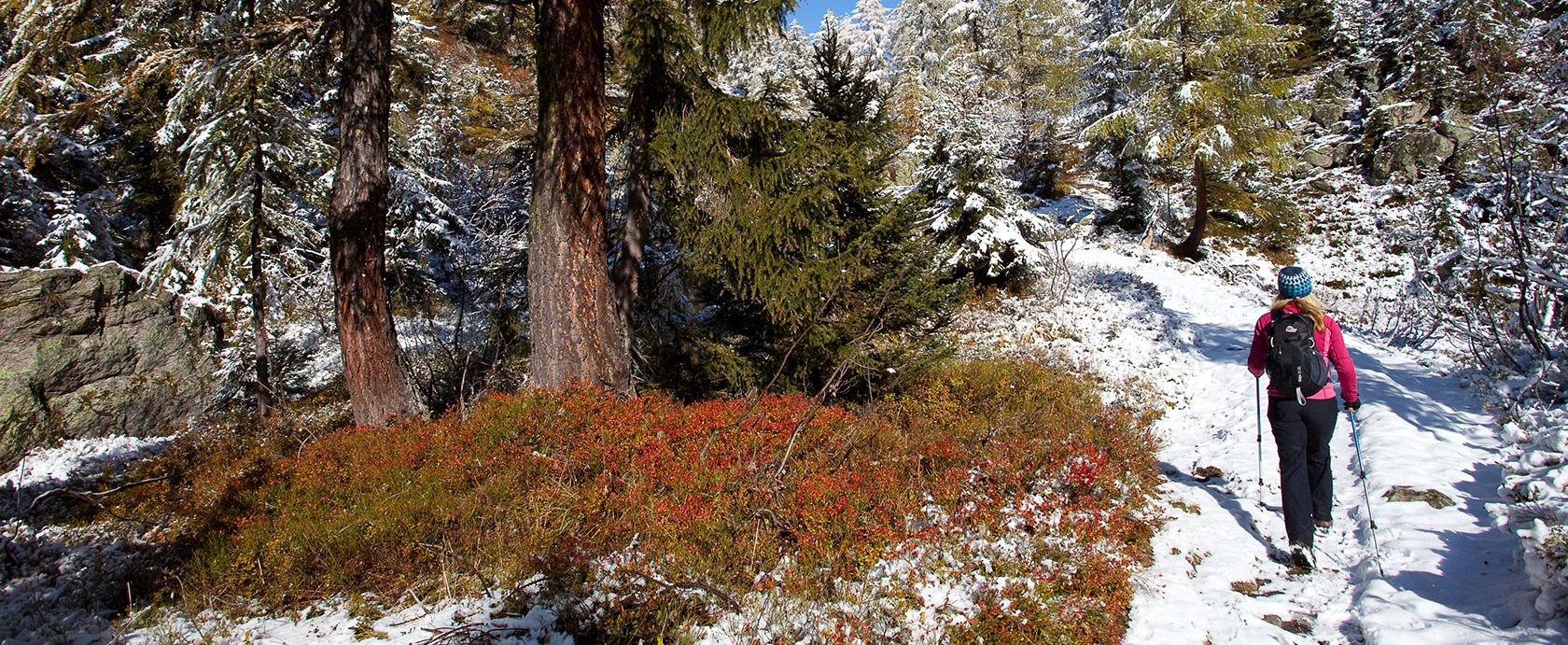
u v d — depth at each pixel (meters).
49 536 6.18
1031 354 12.01
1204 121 20.61
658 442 5.96
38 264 12.62
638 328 10.48
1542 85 7.99
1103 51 25.78
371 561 4.74
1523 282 7.19
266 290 12.55
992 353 12.11
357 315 8.78
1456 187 21.38
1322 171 27.55
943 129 15.13
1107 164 28.72
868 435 6.64
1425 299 11.32
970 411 8.60
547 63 8.00
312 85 12.23
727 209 8.50
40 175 12.77
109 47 9.15
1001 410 8.31
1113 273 19.14
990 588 3.94
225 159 10.81
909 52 31.44
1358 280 20.67
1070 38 28.53
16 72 7.46
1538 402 6.11
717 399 8.89
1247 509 5.40
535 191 8.14
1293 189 26.48
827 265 8.52
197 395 12.09
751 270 8.48
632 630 3.67
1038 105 28.53
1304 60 31.61
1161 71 21.02
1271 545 4.76
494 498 5.46
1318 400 4.53
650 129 9.40
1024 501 5.07
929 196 15.59
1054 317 14.36
